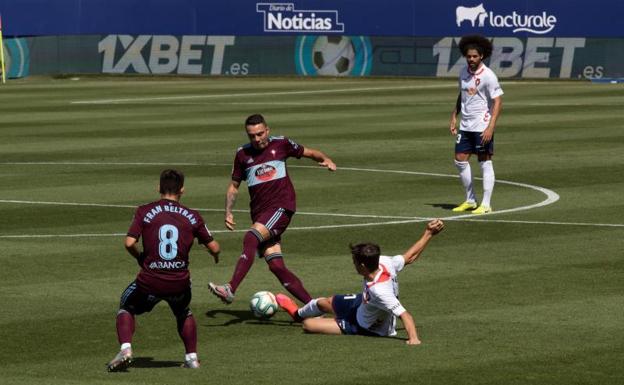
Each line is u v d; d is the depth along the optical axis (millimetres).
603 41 118562
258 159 30125
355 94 105375
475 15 121875
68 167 59656
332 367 25125
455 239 40062
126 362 24344
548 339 27203
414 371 24703
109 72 132750
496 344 26828
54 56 133500
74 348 26922
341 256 37312
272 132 74750
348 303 28125
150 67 132125
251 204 30422
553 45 119750
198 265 36250
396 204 47594
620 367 24859
